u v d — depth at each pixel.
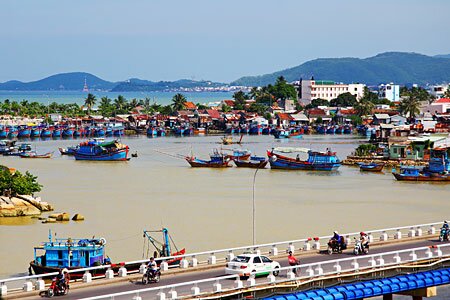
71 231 110.81
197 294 60.12
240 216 123.88
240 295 61.53
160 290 59.19
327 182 177.12
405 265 71.12
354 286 66.69
